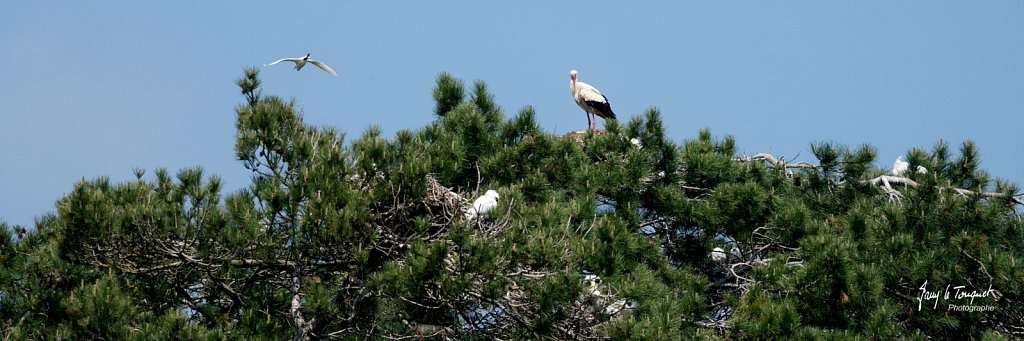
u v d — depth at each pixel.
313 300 15.97
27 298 16.66
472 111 21.98
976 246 19.69
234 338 15.91
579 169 20.69
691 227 21.34
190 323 15.58
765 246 20.88
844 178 23.38
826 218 21.81
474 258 15.23
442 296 15.27
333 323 16.70
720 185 21.20
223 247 16.75
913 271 19.11
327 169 16.66
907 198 21.77
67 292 16.64
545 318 15.60
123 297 15.89
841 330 17.89
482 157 21.17
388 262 15.57
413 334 16.06
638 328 15.39
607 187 20.64
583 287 15.39
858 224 19.91
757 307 17.58
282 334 17.02
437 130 20.66
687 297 17.64
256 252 17.00
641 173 20.81
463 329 16.05
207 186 17.64
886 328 17.66
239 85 20.34
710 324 17.53
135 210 16.23
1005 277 19.06
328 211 16.00
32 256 17.75
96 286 15.45
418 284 15.15
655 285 16.47
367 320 16.77
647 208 21.56
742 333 17.22
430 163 17.33
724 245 21.39
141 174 18.08
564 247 15.84
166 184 17.88
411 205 16.89
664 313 16.09
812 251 18.22
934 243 20.00
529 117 22.73
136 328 15.84
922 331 20.00
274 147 17.97
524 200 18.83
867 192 23.05
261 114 18.03
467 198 17.52
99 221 16.03
